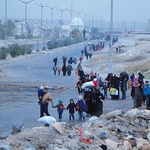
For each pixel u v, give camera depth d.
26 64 121.94
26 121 38.94
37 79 82.62
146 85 44.81
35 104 51.25
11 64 121.50
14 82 75.62
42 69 106.94
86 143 25.95
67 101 53.25
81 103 39.00
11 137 25.12
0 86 68.75
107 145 26.78
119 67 105.12
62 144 25.00
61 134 26.59
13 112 44.69
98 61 125.12
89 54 144.00
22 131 26.52
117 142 28.02
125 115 33.88
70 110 39.22
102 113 41.22
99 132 29.05
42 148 23.80
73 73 96.88
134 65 99.50
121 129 30.64
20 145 23.36
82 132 27.55
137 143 27.89
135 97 45.09
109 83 54.59
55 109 46.62
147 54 127.44
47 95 36.88
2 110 46.16
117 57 129.38
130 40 181.88
